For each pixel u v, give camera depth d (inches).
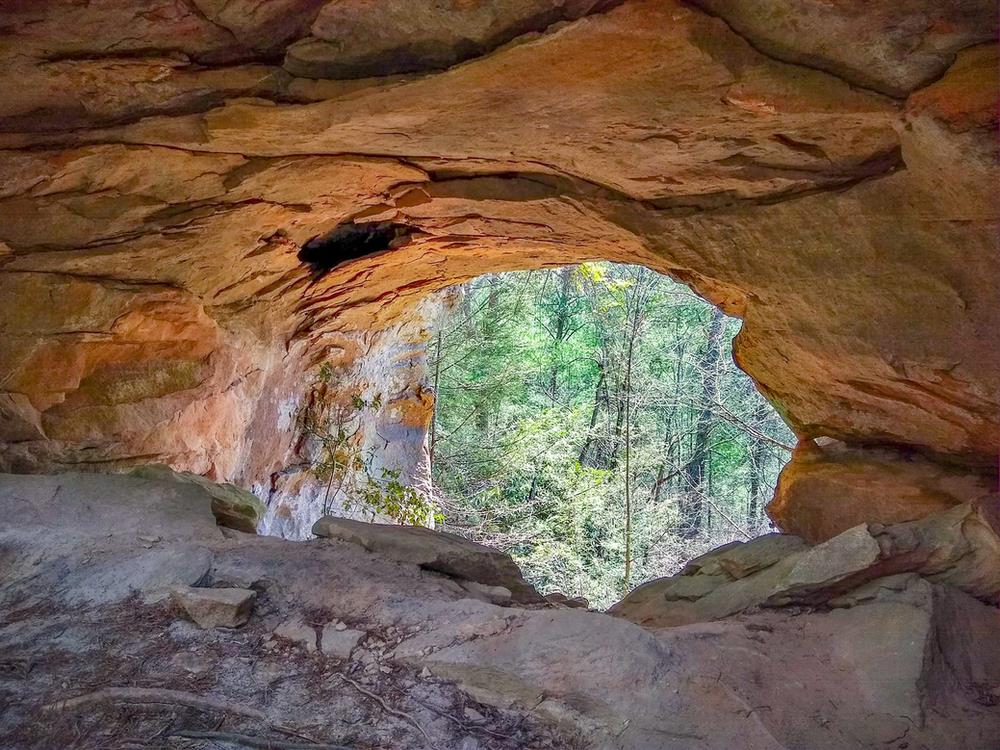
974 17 116.5
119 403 264.4
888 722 124.8
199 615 151.6
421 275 378.3
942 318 161.8
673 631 151.4
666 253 221.1
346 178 237.9
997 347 156.5
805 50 133.7
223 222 252.5
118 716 121.6
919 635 139.9
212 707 124.7
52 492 208.1
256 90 177.8
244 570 171.8
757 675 135.0
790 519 214.8
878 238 162.1
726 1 129.7
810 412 217.2
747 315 213.8
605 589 663.1
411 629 149.8
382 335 472.1
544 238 279.1
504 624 146.2
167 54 169.9
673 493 875.4
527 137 186.7
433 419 623.8
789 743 116.8
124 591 163.8
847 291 176.7
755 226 186.2
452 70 155.6
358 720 123.0
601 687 126.8
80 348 248.4
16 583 167.6
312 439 429.1
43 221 225.6
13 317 233.6
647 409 813.2
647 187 200.4
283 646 145.7
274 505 410.6
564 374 972.6
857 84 136.8
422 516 492.1
